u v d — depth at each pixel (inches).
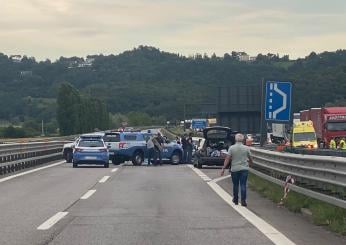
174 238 468.8
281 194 731.4
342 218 520.4
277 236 475.8
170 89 6378.0
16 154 1299.2
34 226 528.1
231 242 450.3
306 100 3823.8
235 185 701.9
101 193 824.3
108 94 6432.1
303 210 614.2
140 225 535.8
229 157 699.4
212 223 548.4
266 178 918.4
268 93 1009.5
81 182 1004.6
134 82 6781.5
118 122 5772.6
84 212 623.8
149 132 1680.6
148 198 765.3
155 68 7003.0
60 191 848.3
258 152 1042.1
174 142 1690.5
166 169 1414.9
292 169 756.0
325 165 595.2
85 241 455.5
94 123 4694.9
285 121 1013.8
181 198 768.3
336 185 546.3
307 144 2151.8
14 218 577.6
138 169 1405.0
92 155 1449.3
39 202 713.0
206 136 1461.6
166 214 611.2
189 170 1376.7
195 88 6220.5
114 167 1496.1
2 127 4581.7
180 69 6766.7
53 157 1787.6
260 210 647.8
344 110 2277.3
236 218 582.6
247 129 2384.4
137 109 6348.4
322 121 2281.0
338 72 3988.7
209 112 4726.9
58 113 4239.7
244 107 2373.3
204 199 757.3
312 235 481.4
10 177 1098.1
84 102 4372.5
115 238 468.4
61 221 558.6
